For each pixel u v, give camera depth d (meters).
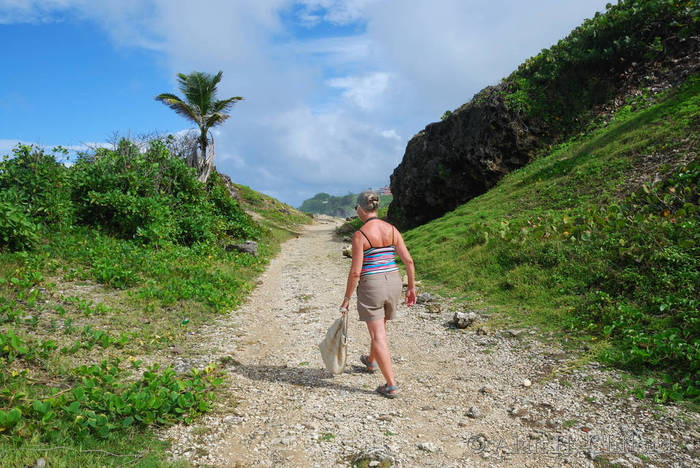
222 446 2.78
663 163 8.57
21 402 2.80
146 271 7.77
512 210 10.98
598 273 5.92
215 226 13.89
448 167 17.00
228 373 4.15
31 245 7.22
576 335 4.88
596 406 3.32
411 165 18.81
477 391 3.78
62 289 6.09
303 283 9.80
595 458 2.60
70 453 2.36
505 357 4.58
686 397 3.26
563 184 10.72
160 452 2.61
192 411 3.14
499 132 15.46
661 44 14.23
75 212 9.69
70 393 3.10
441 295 7.50
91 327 4.87
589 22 16.56
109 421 2.80
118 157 11.95
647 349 3.97
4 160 9.11
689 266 5.08
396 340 5.50
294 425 3.10
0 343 3.51
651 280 5.22
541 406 3.40
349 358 4.76
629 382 3.65
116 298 6.14
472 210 12.98
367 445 2.83
